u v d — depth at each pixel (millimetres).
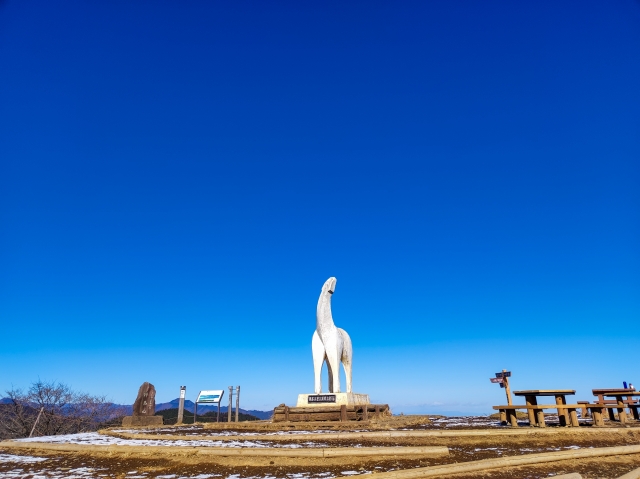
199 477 8547
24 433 24438
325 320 19875
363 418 16422
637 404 16578
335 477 8133
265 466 9242
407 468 8844
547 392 14492
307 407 17172
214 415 26234
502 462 8977
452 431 12070
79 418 26141
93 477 8719
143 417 19734
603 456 9922
